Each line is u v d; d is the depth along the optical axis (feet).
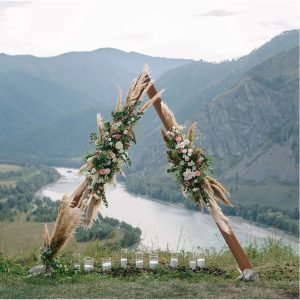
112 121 39.60
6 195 613.52
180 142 40.06
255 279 36.78
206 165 39.86
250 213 522.47
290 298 30.09
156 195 647.15
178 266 41.37
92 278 35.24
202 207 40.04
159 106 40.93
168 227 387.34
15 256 42.78
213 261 43.88
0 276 34.73
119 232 257.96
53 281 33.96
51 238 36.76
